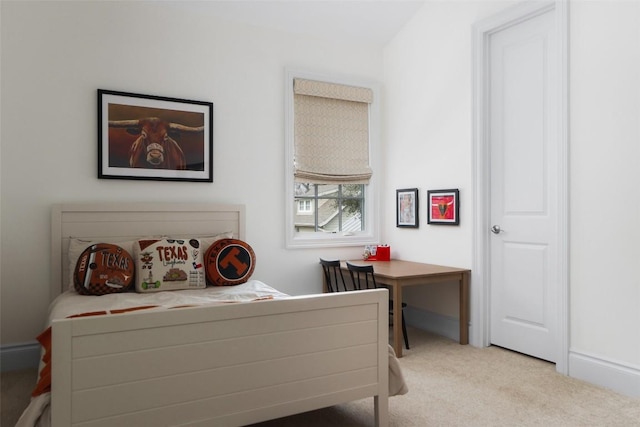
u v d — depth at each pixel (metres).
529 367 3.00
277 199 3.94
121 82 3.33
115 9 3.31
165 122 3.46
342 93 4.21
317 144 4.14
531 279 3.18
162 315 1.71
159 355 1.71
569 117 2.85
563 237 2.87
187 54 3.56
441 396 2.55
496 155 3.42
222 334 1.82
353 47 4.30
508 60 3.33
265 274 3.89
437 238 3.86
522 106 3.23
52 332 1.53
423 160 4.00
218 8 3.61
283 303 1.94
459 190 3.63
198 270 3.07
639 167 2.48
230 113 3.73
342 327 2.08
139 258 2.97
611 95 2.62
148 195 3.43
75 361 1.57
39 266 3.10
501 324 3.42
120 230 3.29
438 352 3.35
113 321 1.62
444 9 3.76
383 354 2.18
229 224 3.68
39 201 3.10
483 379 2.80
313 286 4.11
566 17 2.84
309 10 3.80
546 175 3.07
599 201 2.68
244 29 3.79
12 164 3.02
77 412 1.57
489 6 3.38
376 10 3.93
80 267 2.80
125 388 1.65
